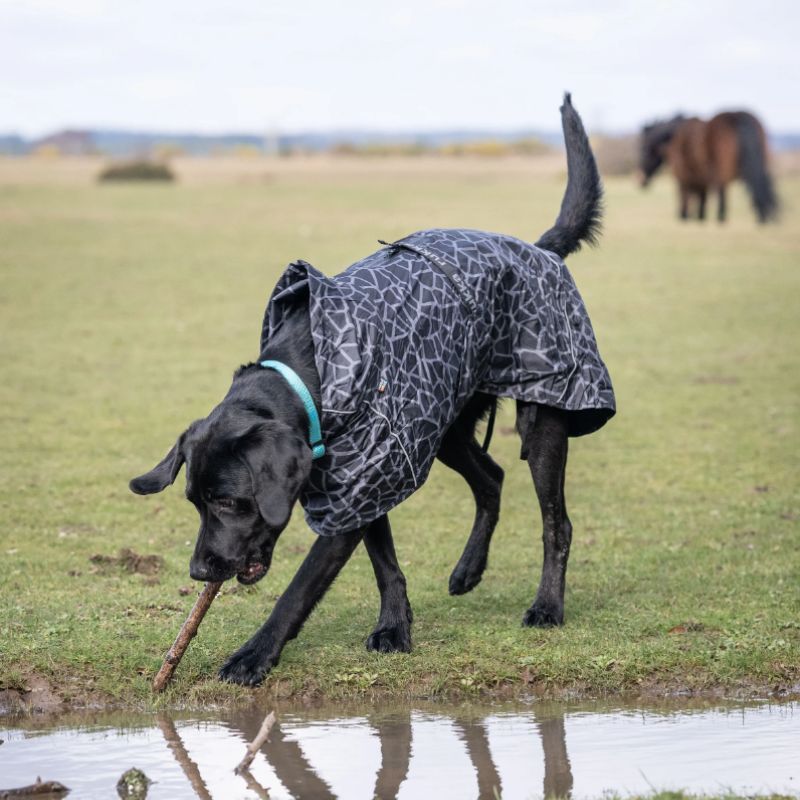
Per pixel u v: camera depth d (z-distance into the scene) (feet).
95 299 65.31
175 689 19.40
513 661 20.18
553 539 22.31
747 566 25.72
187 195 139.85
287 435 17.67
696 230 97.96
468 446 23.25
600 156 192.95
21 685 19.27
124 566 25.57
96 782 16.47
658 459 36.09
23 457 35.42
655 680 19.80
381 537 21.04
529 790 16.12
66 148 484.74
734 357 51.80
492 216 103.86
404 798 15.96
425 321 19.67
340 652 20.62
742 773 16.46
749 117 99.19
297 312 19.67
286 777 16.63
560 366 21.40
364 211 112.16
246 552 18.21
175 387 45.52
